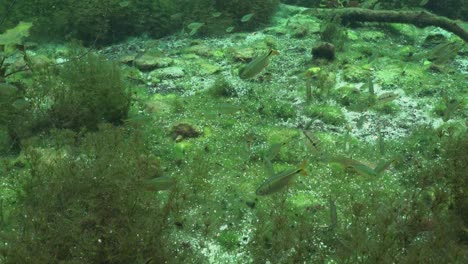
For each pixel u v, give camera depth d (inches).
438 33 444.1
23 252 130.4
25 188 184.2
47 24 444.1
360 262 148.8
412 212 169.0
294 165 232.7
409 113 300.5
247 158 239.0
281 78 358.3
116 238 140.7
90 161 185.2
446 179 189.5
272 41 438.9
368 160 234.5
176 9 470.3
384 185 213.2
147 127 269.1
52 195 154.0
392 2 519.2
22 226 163.3
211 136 262.5
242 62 393.4
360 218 179.0
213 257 167.2
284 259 161.5
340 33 430.0
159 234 149.8
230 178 219.8
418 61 391.2
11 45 419.5
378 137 268.1
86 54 295.6
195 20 469.7
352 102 311.6
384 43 440.8
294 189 208.8
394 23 480.4
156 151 243.0
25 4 461.7
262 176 221.1
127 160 176.9
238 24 486.9
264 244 170.1
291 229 177.2
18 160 222.2
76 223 140.9
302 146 249.3
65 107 257.0
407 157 242.7
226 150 248.1
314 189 211.0
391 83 341.1
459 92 327.3
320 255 159.0
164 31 471.2
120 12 449.7
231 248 171.8
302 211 190.2
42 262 129.8
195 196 203.3
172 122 279.7
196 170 216.5
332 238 171.2
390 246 147.1
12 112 254.8
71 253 137.2
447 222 165.2
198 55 413.1
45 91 270.7
